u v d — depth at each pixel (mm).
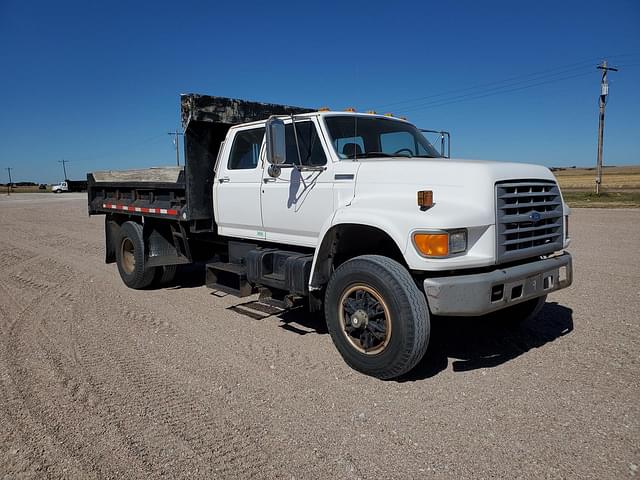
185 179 6473
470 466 2988
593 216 19062
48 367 4555
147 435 3383
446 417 3582
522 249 4277
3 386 4156
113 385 4172
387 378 4168
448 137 6500
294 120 5301
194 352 4941
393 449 3188
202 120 6293
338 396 3945
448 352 4879
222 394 3998
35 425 3531
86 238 14398
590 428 3373
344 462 3053
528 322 5691
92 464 3062
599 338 5094
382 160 4770
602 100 35375
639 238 12438
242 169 6035
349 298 4387
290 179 5324
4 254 11383
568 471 2910
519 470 2936
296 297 5184
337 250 4805
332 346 5082
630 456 3043
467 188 4062
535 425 3438
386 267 4043
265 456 3127
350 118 5336
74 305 6715
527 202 4383
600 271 8344
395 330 3955
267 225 5699
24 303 6820
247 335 5453
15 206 32250
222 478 2908
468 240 3988
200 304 6789
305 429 3447
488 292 3871
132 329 5676
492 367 4473
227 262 6547
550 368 4398
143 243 7430
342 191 4793
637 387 3967
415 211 4059
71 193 64812
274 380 4258
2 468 3037
